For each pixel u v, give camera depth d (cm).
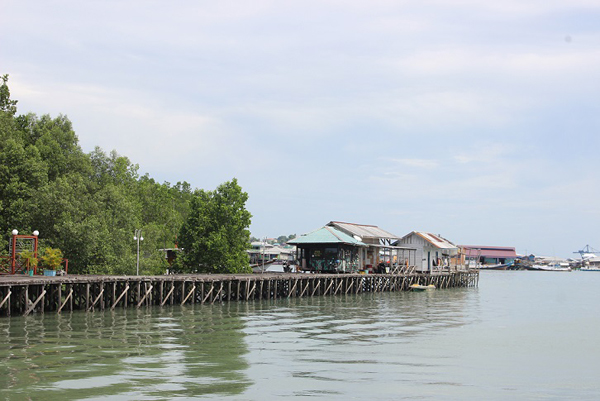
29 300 4394
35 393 2103
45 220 5991
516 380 2616
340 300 6712
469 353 3266
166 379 2370
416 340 3666
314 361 2866
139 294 5034
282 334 3734
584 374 2772
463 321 4822
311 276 6906
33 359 2667
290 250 14888
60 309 4400
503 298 7900
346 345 3384
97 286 4894
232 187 7681
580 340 3834
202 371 2545
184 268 7581
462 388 2428
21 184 6072
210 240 7419
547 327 4528
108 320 4091
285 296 6969
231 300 6234
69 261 5962
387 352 3198
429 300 7131
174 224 9062
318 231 8006
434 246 10156
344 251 7994
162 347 3088
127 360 2714
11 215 6022
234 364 2720
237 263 7481
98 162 7481
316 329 4025
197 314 4703
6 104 7206
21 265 5328
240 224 7625
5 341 3112
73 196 6178
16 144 6234
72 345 3045
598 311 6009
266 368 2659
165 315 4531
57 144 6725
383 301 6738
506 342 3697
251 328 3966
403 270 9050
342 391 2292
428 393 2323
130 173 7975
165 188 11188
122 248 6231
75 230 5812
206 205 7612
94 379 2323
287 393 2234
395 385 2425
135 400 2061
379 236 9012
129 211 6675
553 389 2469
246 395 2184
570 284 13325
